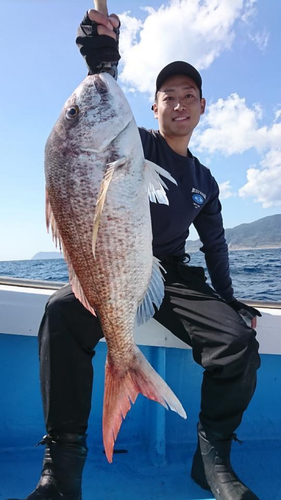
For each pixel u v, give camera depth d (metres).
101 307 1.58
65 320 1.59
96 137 1.55
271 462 1.97
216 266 2.39
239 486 1.55
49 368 1.55
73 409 1.53
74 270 1.59
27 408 2.06
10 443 2.04
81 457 1.50
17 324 1.98
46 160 1.60
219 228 2.41
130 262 1.59
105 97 1.58
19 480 1.73
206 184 2.34
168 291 1.98
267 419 2.22
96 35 1.64
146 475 1.81
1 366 2.05
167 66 2.22
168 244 2.19
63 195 1.56
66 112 1.58
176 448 2.08
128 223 1.58
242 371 1.59
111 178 1.48
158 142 2.23
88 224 1.54
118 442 2.09
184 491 1.69
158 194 1.65
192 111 2.22
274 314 2.17
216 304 1.82
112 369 1.58
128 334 1.60
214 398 1.66
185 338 1.88
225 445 1.66
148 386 1.52
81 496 1.54
